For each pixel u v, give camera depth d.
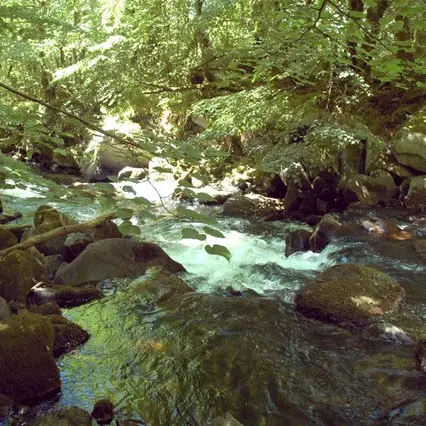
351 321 4.32
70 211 8.97
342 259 6.14
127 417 3.16
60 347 3.99
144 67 11.42
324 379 3.52
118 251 5.74
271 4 7.82
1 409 3.19
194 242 7.29
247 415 3.17
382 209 8.44
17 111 2.43
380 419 3.08
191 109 11.22
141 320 4.53
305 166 9.38
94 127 2.06
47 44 11.55
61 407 3.27
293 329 4.26
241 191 10.22
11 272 5.07
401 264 5.93
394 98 9.86
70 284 5.46
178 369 3.70
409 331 4.16
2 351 3.40
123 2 10.87
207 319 4.47
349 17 2.17
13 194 10.45
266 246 7.26
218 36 10.95
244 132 10.14
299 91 9.74
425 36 6.35
